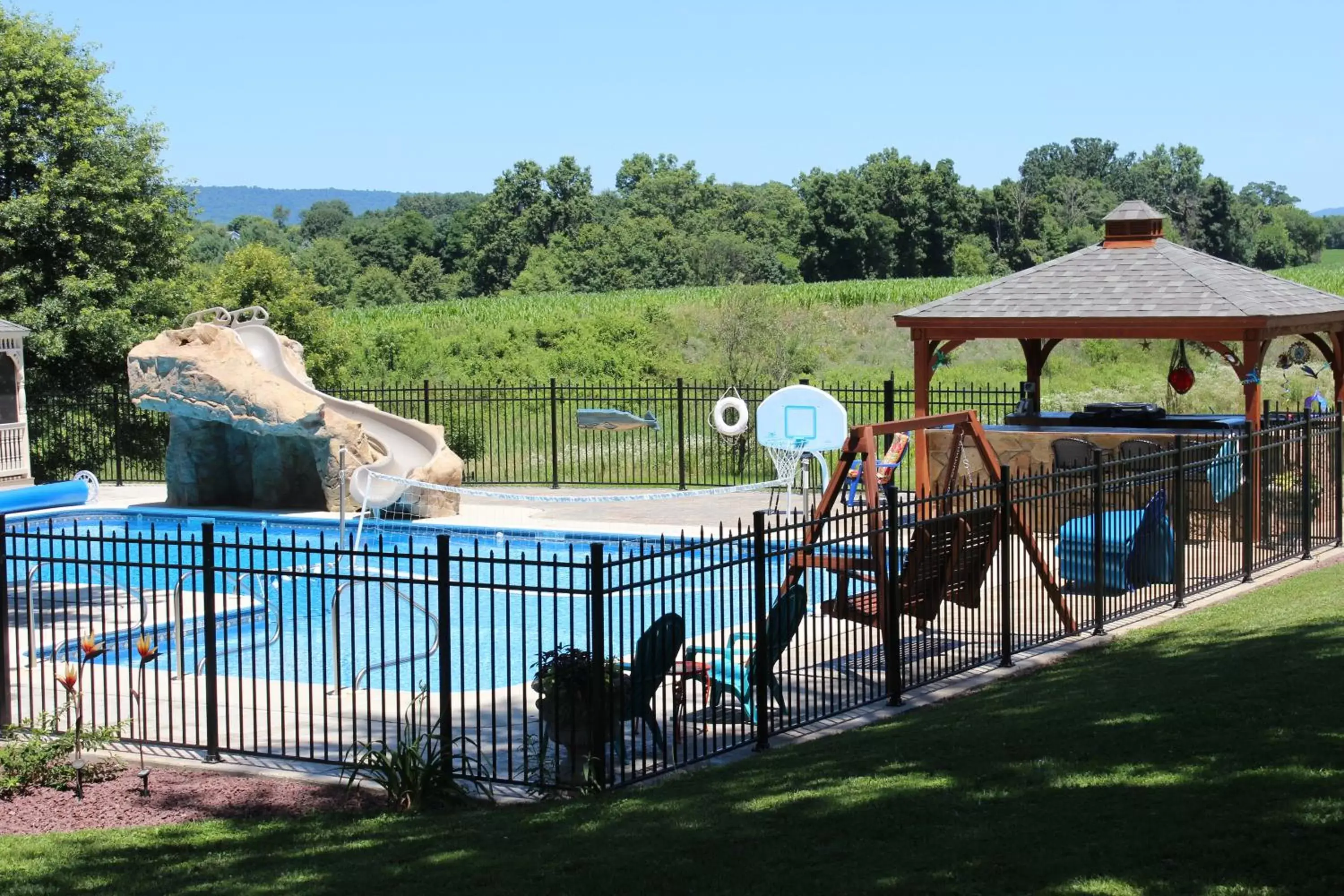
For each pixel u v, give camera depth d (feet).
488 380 143.95
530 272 337.11
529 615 52.70
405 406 122.31
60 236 101.65
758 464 90.89
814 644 35.91
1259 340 56.24
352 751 31.60
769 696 34.50
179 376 74.49
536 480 94.27
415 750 29.07
